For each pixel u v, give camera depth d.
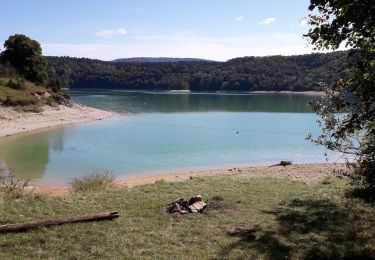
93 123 55.72
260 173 22.75
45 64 95.12
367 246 8.60
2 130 44.69
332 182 16.72
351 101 8.08
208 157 33.25
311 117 66.62
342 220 10.38
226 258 8.20
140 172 27.16
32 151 34.19
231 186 15.28
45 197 12.91
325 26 6.89
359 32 6.69
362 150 10.16
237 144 40.06
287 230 9.75
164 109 79.94
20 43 89.69
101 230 9.52
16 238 8.80
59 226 9.63
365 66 6.82
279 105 93.94
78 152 34.44
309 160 32.56
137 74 192.25
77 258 8.05
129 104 91.81
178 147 37.78
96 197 13.04
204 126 53.94
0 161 29.69
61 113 62.09
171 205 11.60
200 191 14.18
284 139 43.56
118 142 40.06
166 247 8.79
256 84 173.88
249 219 10.70
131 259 8.09
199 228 9.99
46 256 8.10
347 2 6.38
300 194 13.66
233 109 81.75
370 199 12.20
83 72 191.12
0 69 78.62
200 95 141.38
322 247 8.65
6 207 11.26
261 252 8.48
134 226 10.00
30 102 61.38
